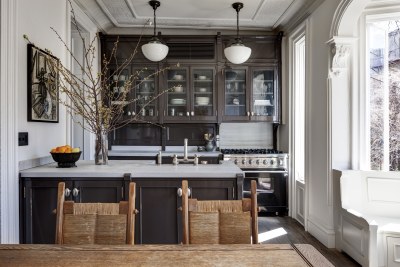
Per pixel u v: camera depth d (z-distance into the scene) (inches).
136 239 89.0
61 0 119.8
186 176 88.9
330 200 121.5
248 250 47.0
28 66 94.5
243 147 192.2
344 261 109.3
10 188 85.4
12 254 45.1
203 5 148.5
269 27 179.8
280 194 168.7
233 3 145.3
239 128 192.7
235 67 175.8
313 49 137.1
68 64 124.3
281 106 177.8
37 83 99.0
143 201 89.4
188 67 175.2
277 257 44.3
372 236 95.1
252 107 176.7
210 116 176.6
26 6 94.1
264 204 168.6
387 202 111.3
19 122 90.1
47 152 107.7
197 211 55.5
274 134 190.1
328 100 121.0
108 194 89.7
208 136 181.3
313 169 137.9
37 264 41.7
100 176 89.2
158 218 89.3
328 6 122.1
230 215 55.2
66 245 48.9
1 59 83.5
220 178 89.0
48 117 106.6
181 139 187.3
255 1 143.3
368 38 120.0
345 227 113.0
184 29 183.3
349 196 114.3
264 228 148.9
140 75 175.8
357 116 119.9
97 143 105.3
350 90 120.0
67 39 124.1
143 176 89.0
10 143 85.6
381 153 121.0
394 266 96.8
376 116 121.3
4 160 84.3
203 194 89.1
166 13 158.7
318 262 42.5
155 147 186.7
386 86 120.3
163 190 89.5
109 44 173.6
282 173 168.7
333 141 120.1
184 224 54.2
